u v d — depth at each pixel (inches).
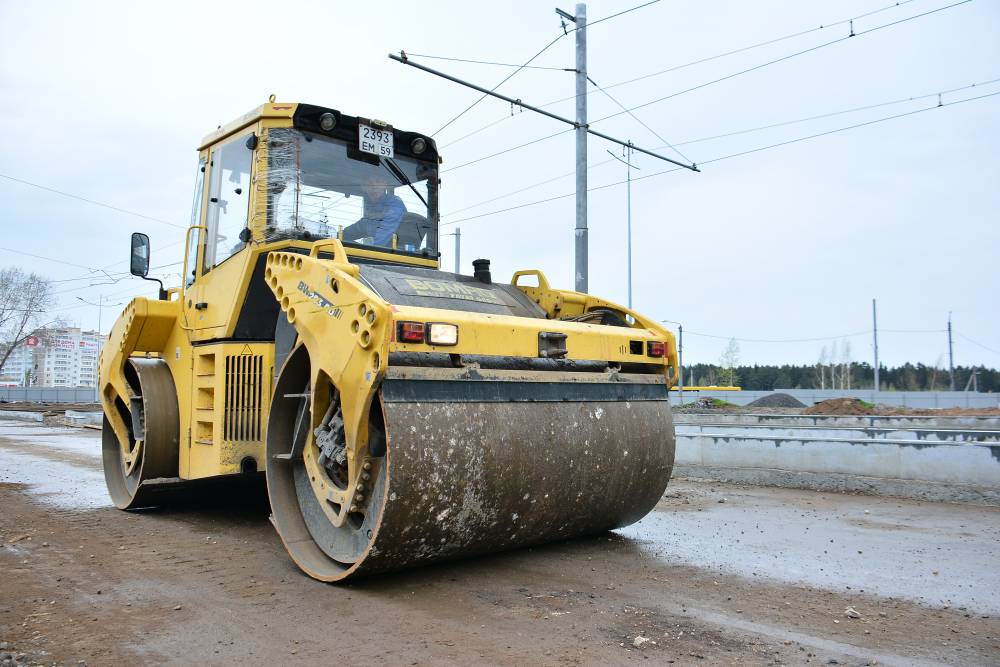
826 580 177.6
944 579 178.9
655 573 183.3
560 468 184.4
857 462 325.4
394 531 158.1
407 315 161.9
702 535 230.4
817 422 775.7
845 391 2122.3
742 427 442.6
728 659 126.3
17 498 314.3
